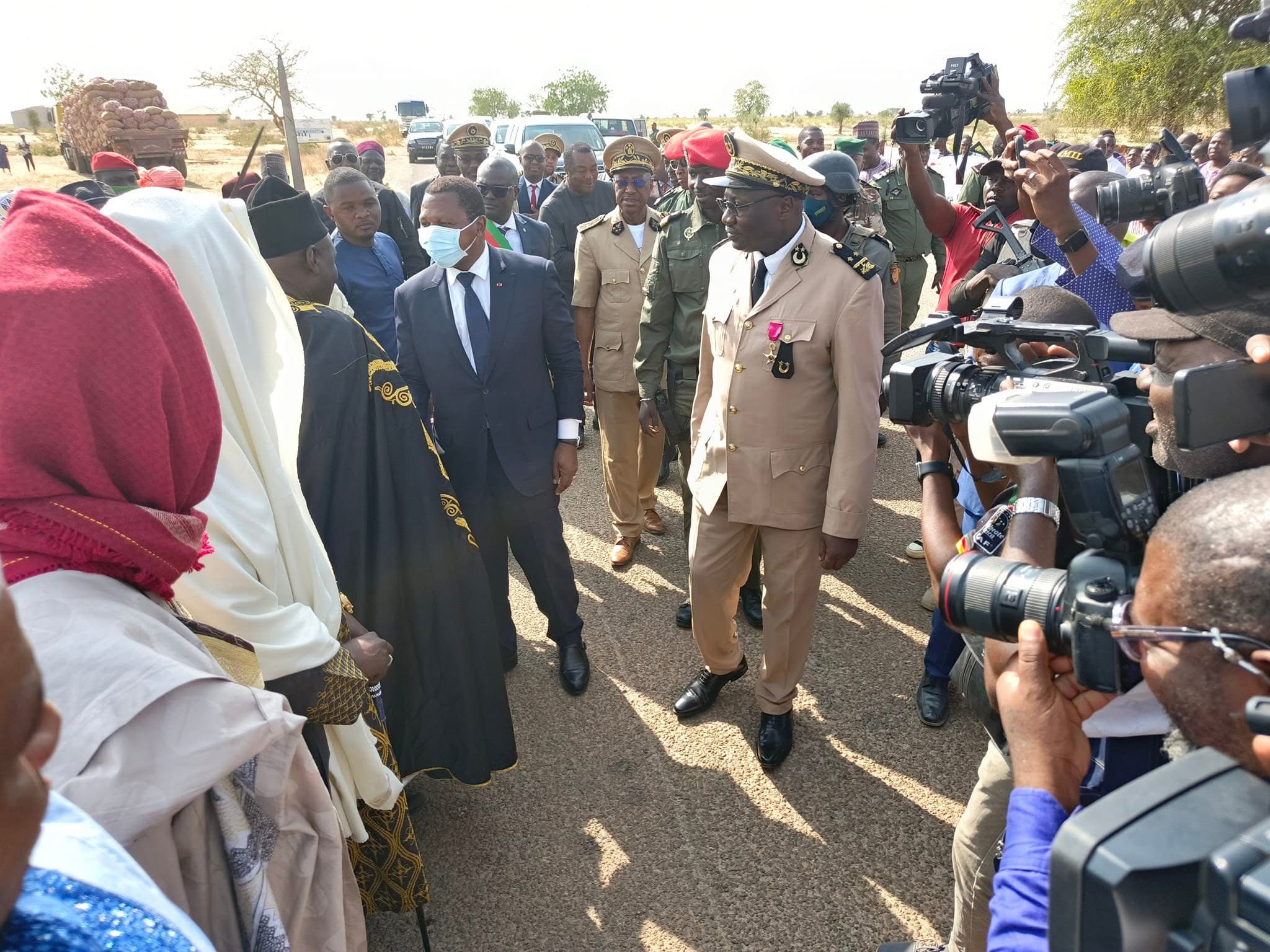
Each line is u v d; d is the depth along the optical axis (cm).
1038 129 2072
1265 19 155
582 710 316
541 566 320
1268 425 102
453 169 840
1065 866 73
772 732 283
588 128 1341
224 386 163
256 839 127
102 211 160
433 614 236
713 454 277
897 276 431
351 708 166
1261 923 63
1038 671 104
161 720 107
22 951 59
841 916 229
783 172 245
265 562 162
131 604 113
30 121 4672
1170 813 72
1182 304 97
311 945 146
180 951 67
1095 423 99
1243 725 77
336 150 742
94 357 109
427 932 221
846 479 253
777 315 258
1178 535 81
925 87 341
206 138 4112
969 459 182
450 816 268
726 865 246
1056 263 262
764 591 279
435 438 313
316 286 241
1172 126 1694
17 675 62
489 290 302
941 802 266
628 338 397
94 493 112
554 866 248
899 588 390
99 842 73
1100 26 1738
